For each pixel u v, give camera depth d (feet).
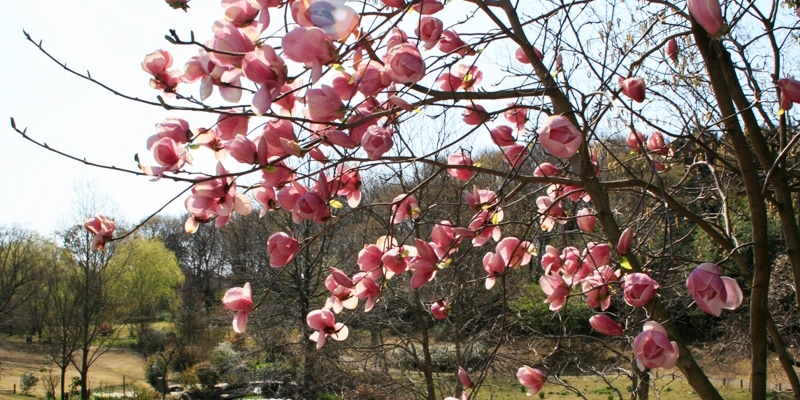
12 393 86.79
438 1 6.79
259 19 5.81
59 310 87.61
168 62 6.33
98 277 87.25
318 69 5.38
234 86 5.67
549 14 8.11
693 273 4.90
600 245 7.77
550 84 7.41
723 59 7.82
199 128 6.58
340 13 5.41
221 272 87.15
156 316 139.33
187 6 6.23
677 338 6.36
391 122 6.95
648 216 10.07
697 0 5.37
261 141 5.90
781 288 19.57
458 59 7.14
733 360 28.73
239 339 54.03
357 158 6.21
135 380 95.91
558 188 9.44
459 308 25.54
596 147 10.82
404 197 7.06
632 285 5.26
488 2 7.79
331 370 37.01
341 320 33.68
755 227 6.68
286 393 46.55
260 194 6.90
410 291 30.60
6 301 94.12
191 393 64.39
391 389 31.32
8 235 98.63
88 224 6.71
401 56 5.74
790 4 13.50
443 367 34.32
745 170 6.83
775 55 8.46
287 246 7.02
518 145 8.43
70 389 87.56
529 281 28.19
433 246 7.85
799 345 17.39
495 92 7.09
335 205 6.81
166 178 5.68
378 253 7.93
